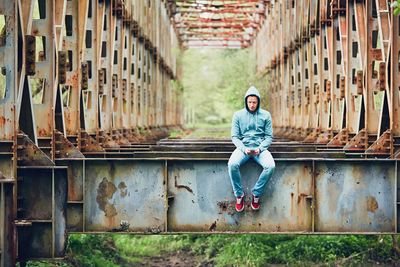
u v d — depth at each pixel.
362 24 16.59
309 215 11.41
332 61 20.12
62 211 10.30
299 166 11.41
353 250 19.03
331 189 11.43
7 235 9.42
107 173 11.50
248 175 11.30
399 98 13.27
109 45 18.69
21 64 10.23
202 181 11.44
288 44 31.44
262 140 10.84
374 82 15.23
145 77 29.00
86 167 11.53
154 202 11.45
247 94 10.75
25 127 10.62
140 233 11.45
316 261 18.72
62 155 11.85
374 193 11.43
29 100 10.54
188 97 80.00
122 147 17.36
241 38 60.25
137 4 25.73
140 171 11.48
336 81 20.08
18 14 9.99
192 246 22.53
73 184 11.52
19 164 10.21
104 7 17.50
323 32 21.94
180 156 13.08
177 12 47.47
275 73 38.47
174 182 11.47
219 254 20.89
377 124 15.13
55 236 10.29
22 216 10.22
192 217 11.44
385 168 11.42
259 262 18.88
